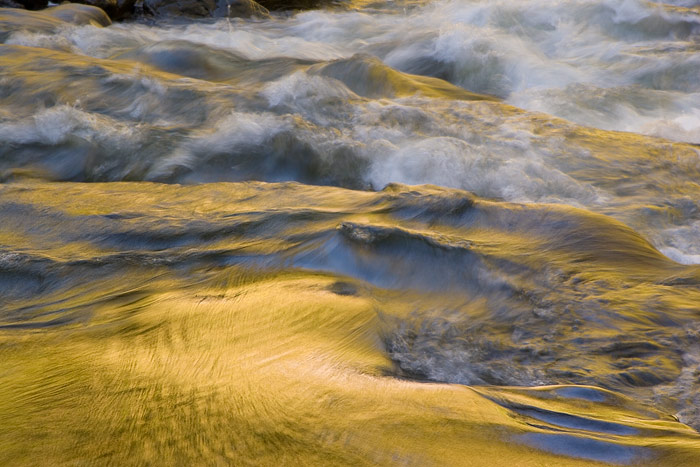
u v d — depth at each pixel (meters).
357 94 7.79
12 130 5.88
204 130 6.03
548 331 2.32
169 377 1.65
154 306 2.35
